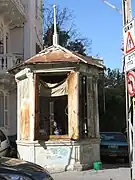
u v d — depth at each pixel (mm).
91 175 13375
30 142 14281
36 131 14320
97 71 15633
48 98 15312
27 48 24766
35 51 26609
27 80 14852
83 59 14633
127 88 9977
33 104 14422
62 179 12578
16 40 24844
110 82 42969
